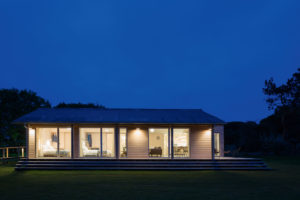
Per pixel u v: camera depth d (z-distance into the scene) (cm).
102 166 1614
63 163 1620
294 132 3456
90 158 1675
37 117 1777
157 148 1880
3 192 972
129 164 1633
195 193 963
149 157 1816
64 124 1777
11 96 3222
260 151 3166
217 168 1620
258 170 1627
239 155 2961
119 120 1761
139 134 1819
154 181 1212
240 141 3366
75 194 938
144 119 1803
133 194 941
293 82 3347
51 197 894
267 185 1132
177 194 945
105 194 939
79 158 1672
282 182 1208
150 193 959
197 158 1838
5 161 2033
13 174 1405
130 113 1989
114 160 1658
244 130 3431
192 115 1967
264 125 3666
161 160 1669
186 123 1747
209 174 1443
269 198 898
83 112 1980
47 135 1953
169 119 1816
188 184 1142
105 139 2005
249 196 925
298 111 3306
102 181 1205
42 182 1177
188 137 1872
